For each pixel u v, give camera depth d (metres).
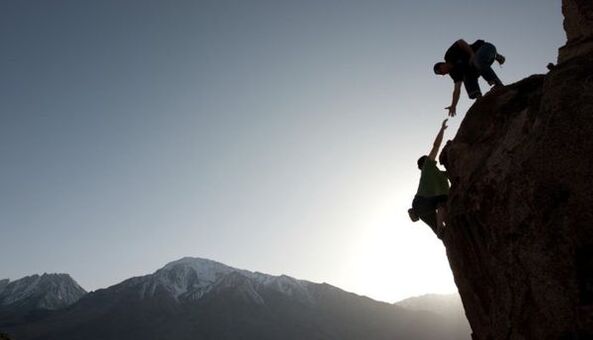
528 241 3.68
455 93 6.66
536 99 4.20
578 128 3.40
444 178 5.90
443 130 6.17
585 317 3.05
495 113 4.87
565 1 4.81
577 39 4.37
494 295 4.25
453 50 6.71
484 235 4.39
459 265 5.04
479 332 4.75
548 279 3.43
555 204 3.43
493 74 6.16
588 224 3.14
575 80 3.60
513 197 3.95
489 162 4.47
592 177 3.19
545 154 3.62
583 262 3.16
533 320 3.59
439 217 5.54
